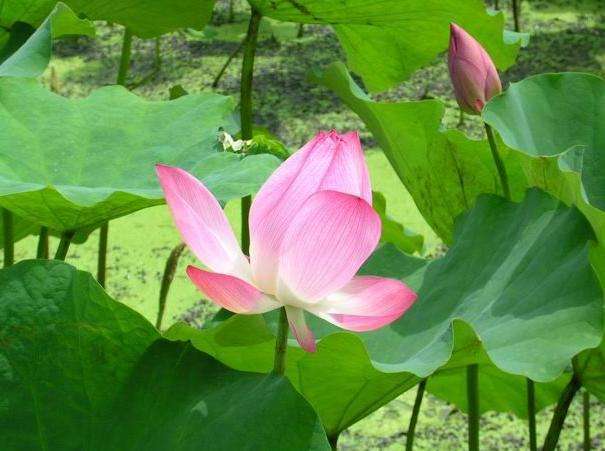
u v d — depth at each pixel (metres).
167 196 1.53
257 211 1.53
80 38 5.65
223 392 1.60
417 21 2.58
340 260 1.51
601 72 5.28
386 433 3.10
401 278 2.08
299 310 1.54
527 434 3.12
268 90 5.04
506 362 1.80
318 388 1.92
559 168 1.89
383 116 2.25
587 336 1.79
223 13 6.04
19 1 2.26
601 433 3.12
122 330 1.65
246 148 2.17
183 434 1.59
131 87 3.78
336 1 2.43
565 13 6.04
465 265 2.01
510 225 1.99
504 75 5.25
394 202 4.07
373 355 1.99
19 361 1.64
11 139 1.94
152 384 1.63
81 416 1.63
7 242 2.17
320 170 1.52
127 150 1.98
